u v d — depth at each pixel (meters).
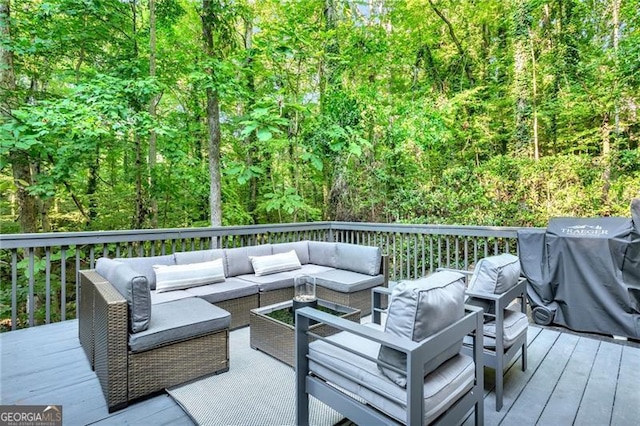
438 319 1.56
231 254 4.05
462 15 8.57
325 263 4.61
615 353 2.83
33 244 3.33
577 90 7.05
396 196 6.98
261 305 3.63
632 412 2.02
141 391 2.16
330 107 7.26
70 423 1.93
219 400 2.15
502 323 2.14
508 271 2.34
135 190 7.05
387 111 7.20
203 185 7.66
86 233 3.61
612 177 6.13
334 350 1.84
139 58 6.32
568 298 3.30
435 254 5.81
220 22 6.23
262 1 7.82
